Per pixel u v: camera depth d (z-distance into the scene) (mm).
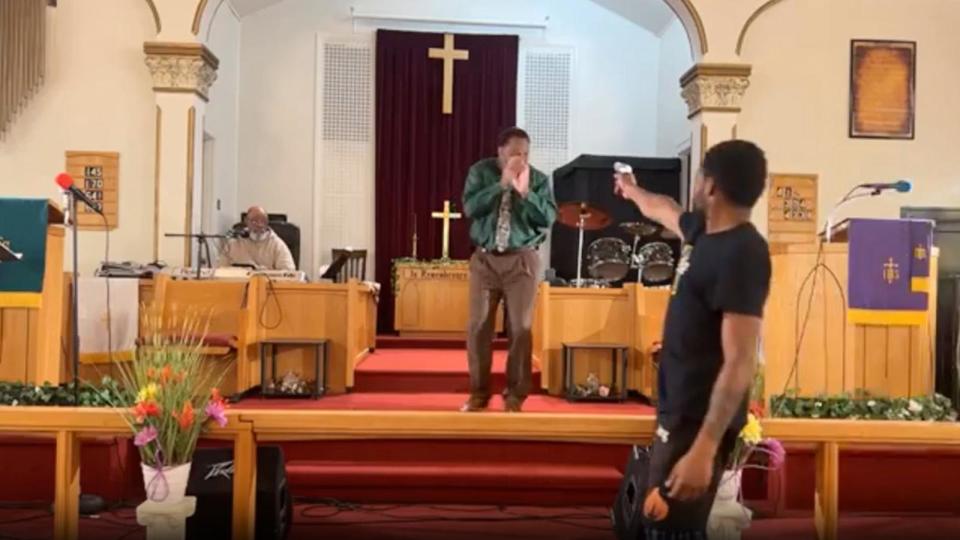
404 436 2861
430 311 7977
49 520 3605
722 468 2059
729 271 1912
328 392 5430
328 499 4004
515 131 3824
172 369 2912
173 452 2846
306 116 9672
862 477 3924
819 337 4035
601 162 8828
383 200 9594
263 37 9609
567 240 8906
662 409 2115
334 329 5473
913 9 7254
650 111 10000
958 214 7176
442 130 9641
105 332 4855
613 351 5488
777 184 7145
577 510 3973
